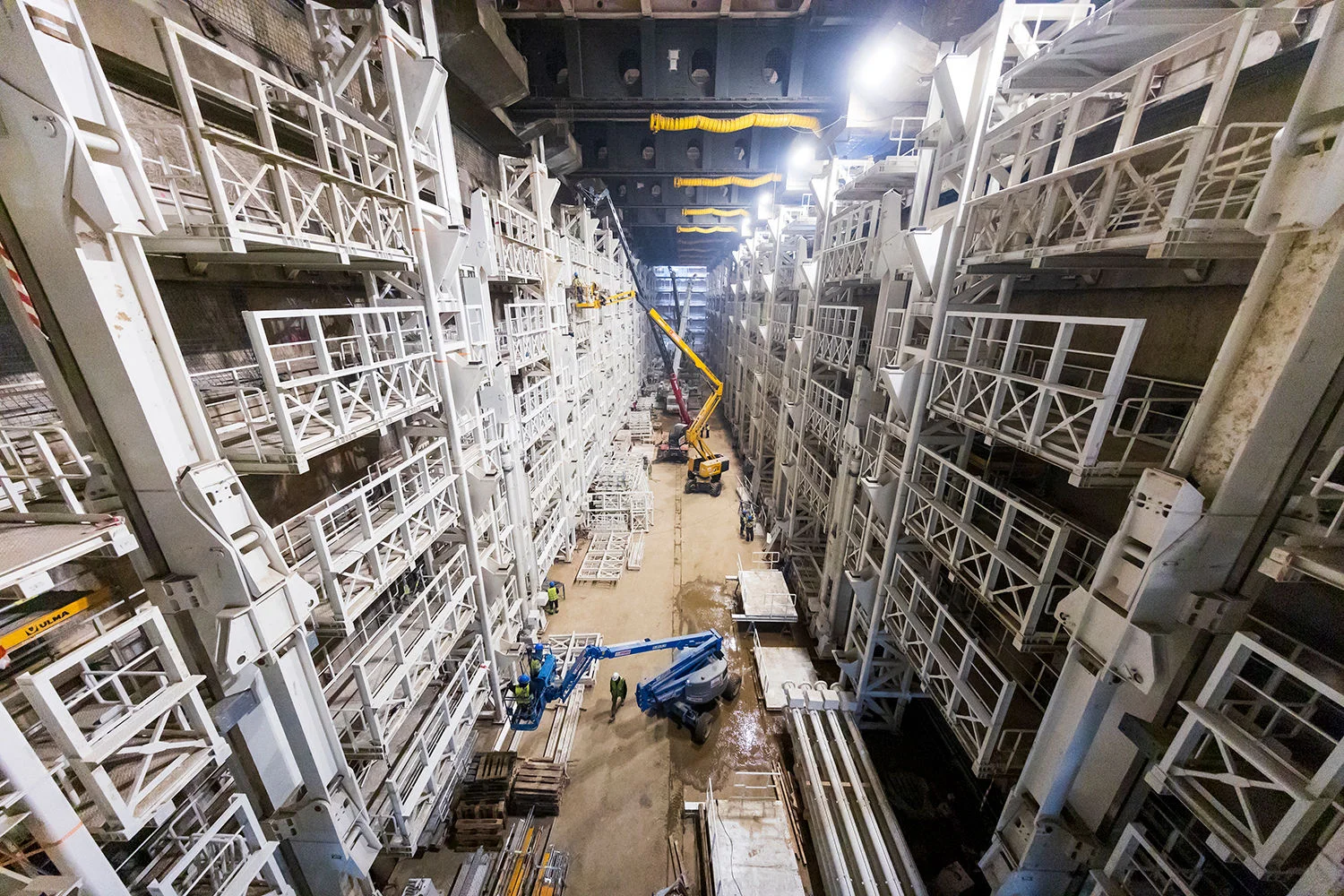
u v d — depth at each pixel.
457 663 9.28
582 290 18.08
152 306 3.81
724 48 11.30
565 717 11.11
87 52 3.14
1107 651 4.85
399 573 6.48
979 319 6.73
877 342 10.46
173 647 3.70
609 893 8.11
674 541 19.19
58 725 2.94
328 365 5.11
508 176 14.74
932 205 8.27
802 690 11.03
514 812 9.38
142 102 4.92
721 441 31.53
